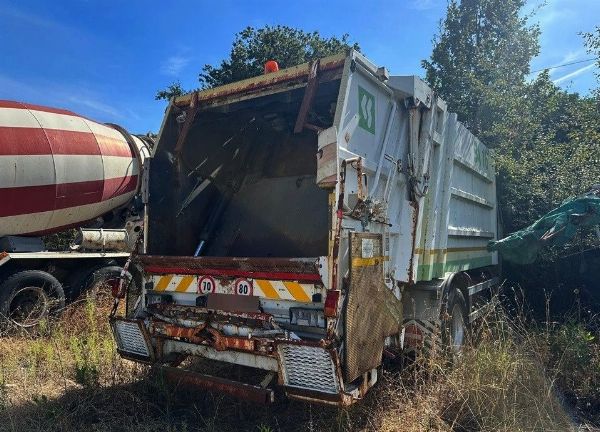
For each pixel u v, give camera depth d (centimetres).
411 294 459
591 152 713
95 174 771
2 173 657
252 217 500
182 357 405
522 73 1146
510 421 354
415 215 439
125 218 868
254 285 360
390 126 412
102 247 787
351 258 323
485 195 715
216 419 372
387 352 386
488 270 727
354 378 316
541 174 762
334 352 298
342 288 317
